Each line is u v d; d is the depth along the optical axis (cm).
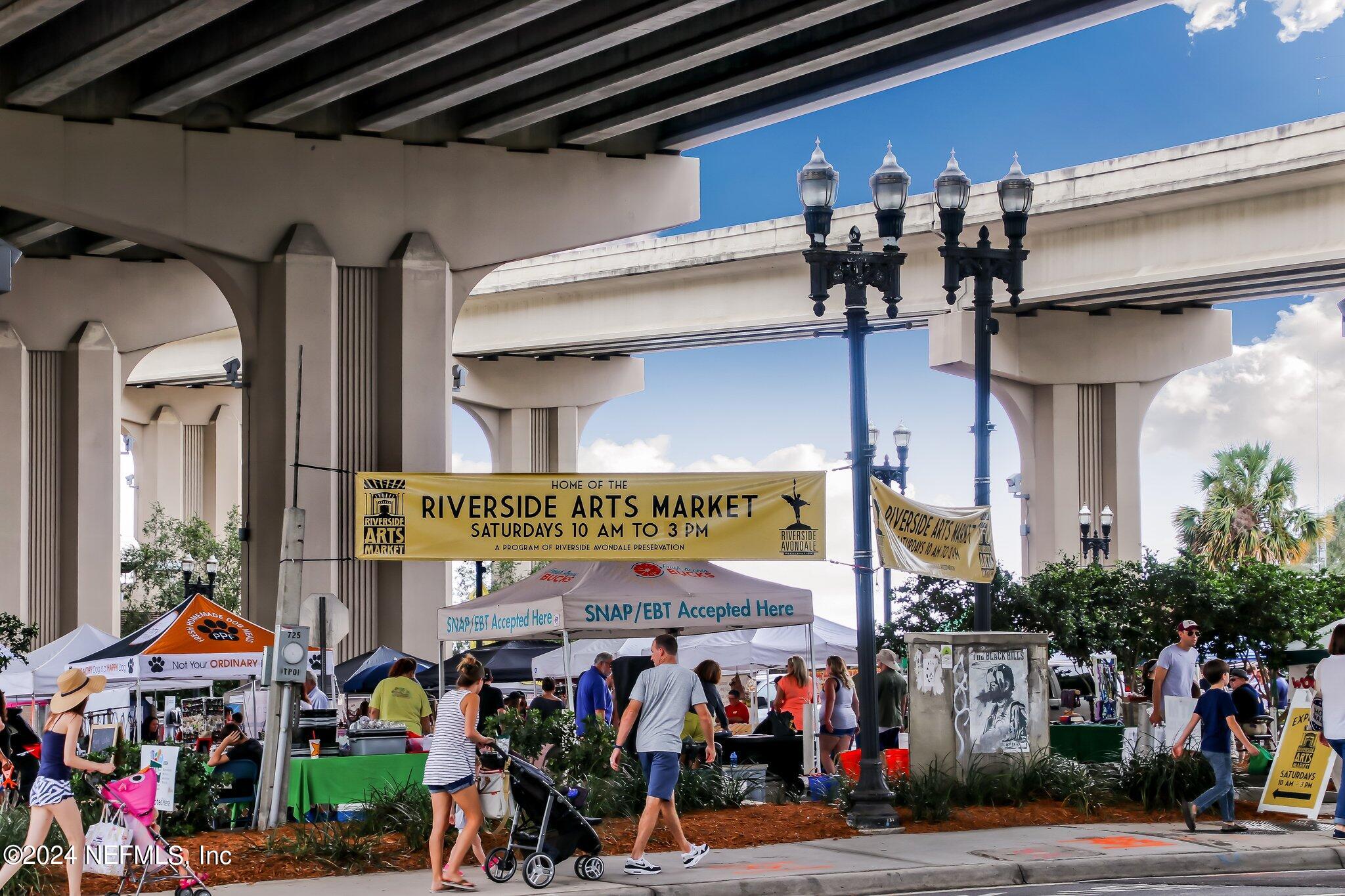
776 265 5459
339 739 1952
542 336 6231
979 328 1855
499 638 1983
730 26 2888
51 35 2916
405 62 2920
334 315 3378
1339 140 3994
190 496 8800
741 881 1284
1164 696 1809
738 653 2788
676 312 5778
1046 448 5581
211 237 3297
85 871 1210
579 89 3216
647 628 1897
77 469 4609
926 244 5091
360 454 3438
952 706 1734
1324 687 1528
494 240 3572
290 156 3384
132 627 6750
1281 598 3306
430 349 3453
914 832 1586
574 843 1287
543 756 1633
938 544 1733
